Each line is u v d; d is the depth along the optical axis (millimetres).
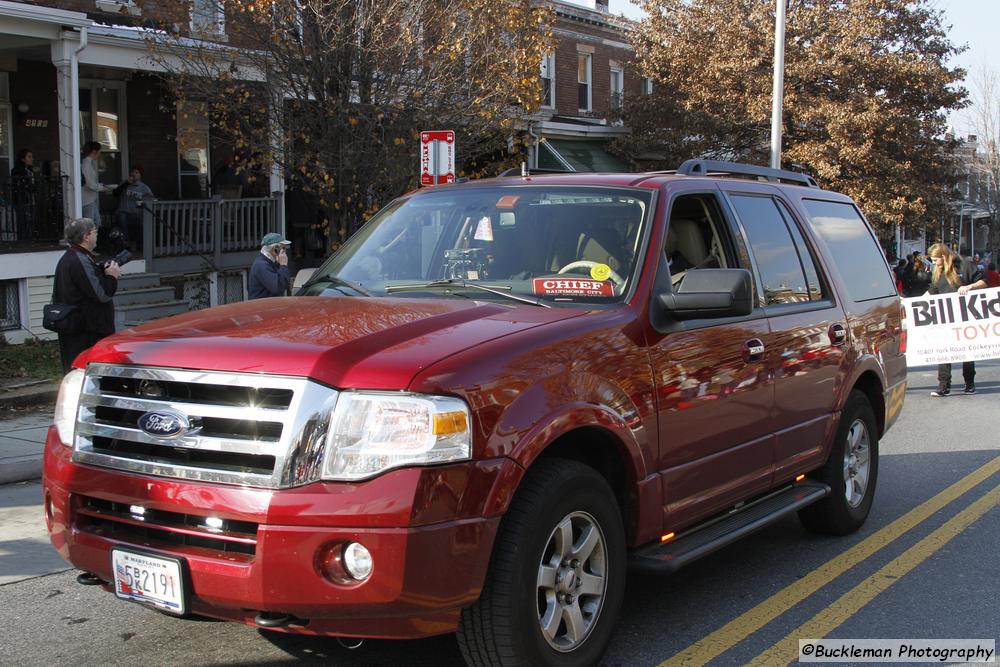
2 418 9648
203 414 3344
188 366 3424
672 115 26203
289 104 14508
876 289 6504
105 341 3848
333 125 13734
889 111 23281
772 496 5277
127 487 3441
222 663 4078
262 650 4219
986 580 5309
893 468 8164
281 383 3268
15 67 15789
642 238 4402
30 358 12438
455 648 4211
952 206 27344
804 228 5758
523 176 5211
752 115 24234
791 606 4879
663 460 4164
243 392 3330
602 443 3986
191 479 3330
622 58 29359
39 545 5871
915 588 5180
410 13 13664
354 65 13586
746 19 25031
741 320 4777
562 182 4871
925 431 9992
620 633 4492
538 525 3455
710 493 4523
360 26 13477
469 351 3463
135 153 17922
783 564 5570
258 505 3182
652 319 4195
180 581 3289
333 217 14383
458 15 14023
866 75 24000
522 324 3801
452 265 4645
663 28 26344
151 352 3551
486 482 3293
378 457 3186
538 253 4523
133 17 16281
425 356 3371
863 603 4941
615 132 27078
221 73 14258
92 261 8812
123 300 14180
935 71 23719
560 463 3650
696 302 4141
